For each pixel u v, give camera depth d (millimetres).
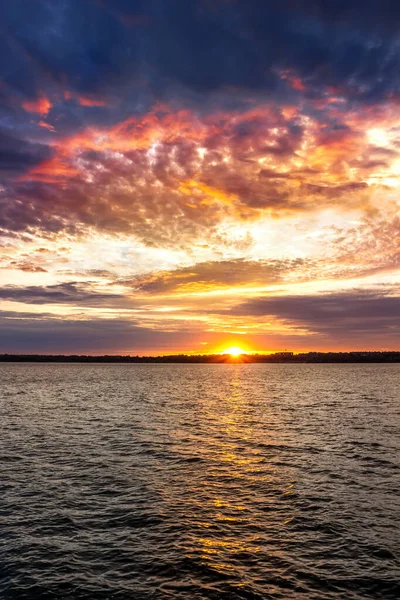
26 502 19500
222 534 16281
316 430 37688
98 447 30438
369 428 38812
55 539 15867
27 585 12883
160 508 18844
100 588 12734
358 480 22891
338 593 12430
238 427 39250
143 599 12164
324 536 16109
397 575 13422
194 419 44438
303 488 21562
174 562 14211
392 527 16922
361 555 14672
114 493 20750
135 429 38000
